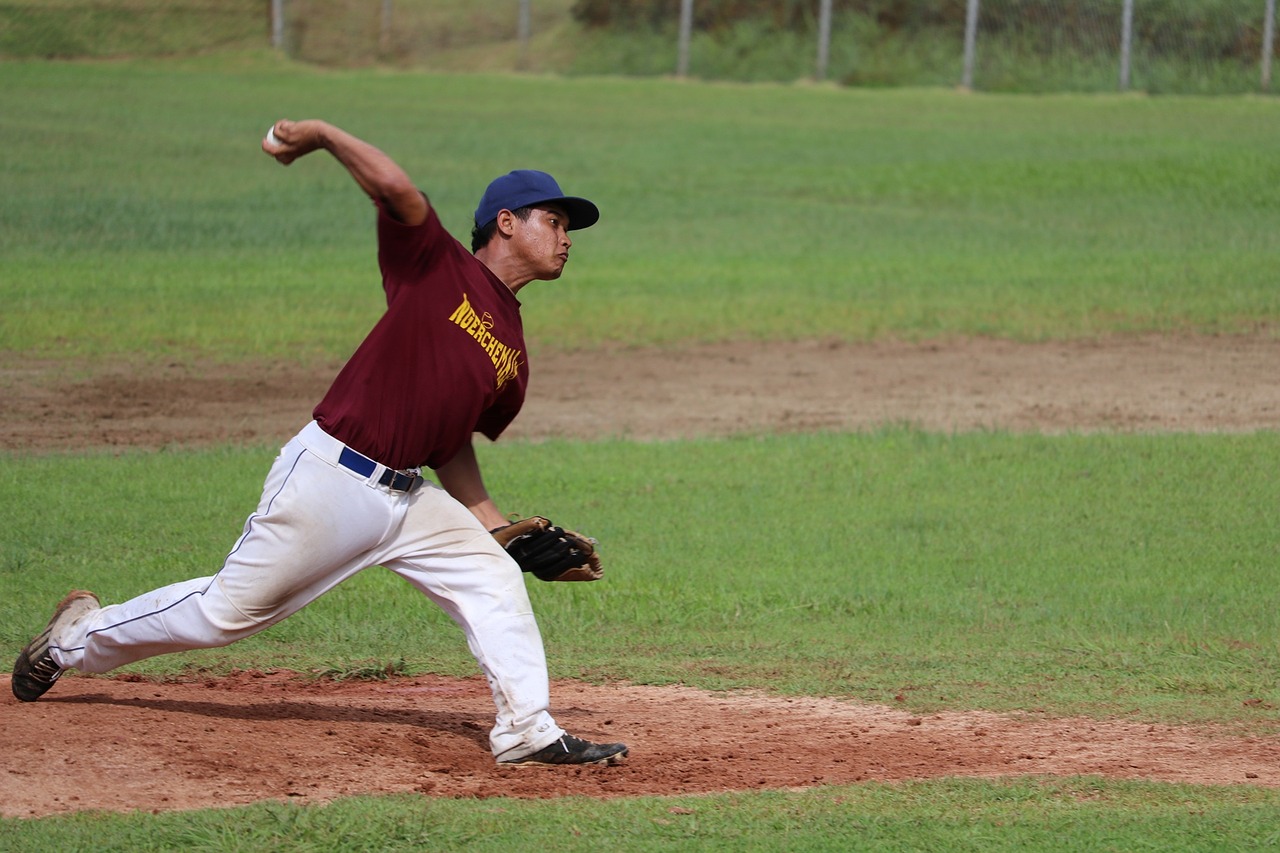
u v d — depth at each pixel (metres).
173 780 16.67
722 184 94.88
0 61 147.00
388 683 23.56
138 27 161.62
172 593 17.81
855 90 143.75
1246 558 32.41
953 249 76.75
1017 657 25.61
